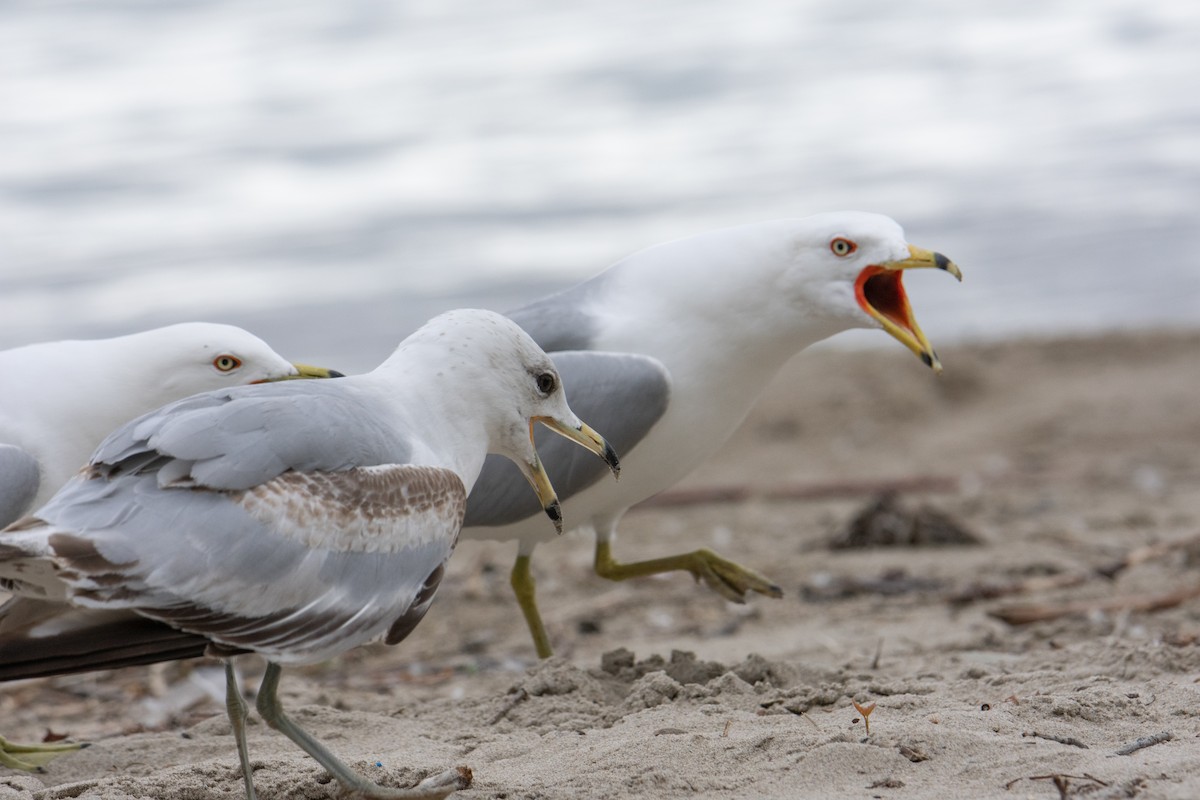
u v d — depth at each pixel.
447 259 28.53
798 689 8.48
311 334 24.92
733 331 9.70
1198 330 23.62
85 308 26.20
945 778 6.69
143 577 6.01
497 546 15.42
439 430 7.16
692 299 9.71
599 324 9.78
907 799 6.47
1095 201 31.17
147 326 25.22
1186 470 17.22
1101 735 7.27
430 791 6.79
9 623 6.40
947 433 20.06
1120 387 21.16
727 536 15.27
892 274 9.92
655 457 9.88
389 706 9.67
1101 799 6.29
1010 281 27.38
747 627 11.71
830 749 6.99
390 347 24.14
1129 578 12.09
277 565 6.26
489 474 9.45
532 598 10.27
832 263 9.53
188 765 7.77
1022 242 29.17
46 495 8.60
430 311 25.77
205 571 6.11
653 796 6.79
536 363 7.37
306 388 6.85
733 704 8.35
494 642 11.96
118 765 8.36
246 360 8.81
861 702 8.17
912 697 8.09
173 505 6.18
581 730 8.20
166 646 6.35
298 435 6.46
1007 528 14.79
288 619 6.31
